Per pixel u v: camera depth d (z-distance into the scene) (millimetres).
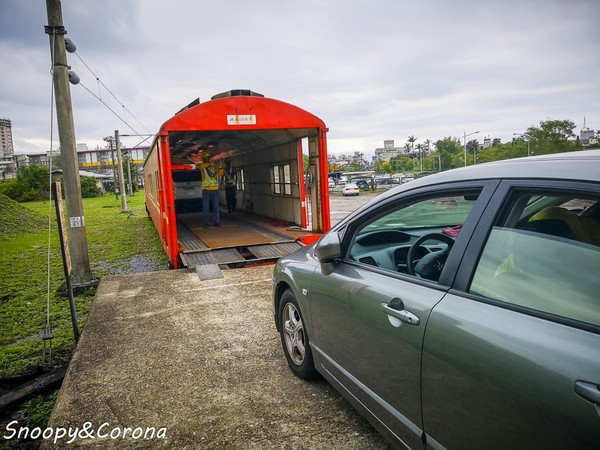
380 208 2922
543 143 60406
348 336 2936
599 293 1604
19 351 5812
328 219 10875
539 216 1896
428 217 2777
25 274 11008
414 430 2318
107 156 134000
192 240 11461
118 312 6465
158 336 5395
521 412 1661
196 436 3258
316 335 3471
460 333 1960
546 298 1753
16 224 21844
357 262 3064
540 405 1581
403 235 3422
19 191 55562
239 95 10219
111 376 4355
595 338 1525
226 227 13875
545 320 1707
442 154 126625
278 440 3135
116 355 4875
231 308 6371
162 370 4422
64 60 8805
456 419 2002
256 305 6457
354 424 3270
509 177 2066
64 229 5895
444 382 2053
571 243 1763
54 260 12938
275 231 11898
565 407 1492
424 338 2162
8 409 4363
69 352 5629
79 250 8961
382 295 2555
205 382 4102
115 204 45125
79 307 7766
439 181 2484
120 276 8852
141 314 6316
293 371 4109
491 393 1790
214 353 4766
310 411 3477
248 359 4551
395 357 2418
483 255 2059
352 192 49031
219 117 9625
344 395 3143
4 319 7277
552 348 1602
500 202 2059
